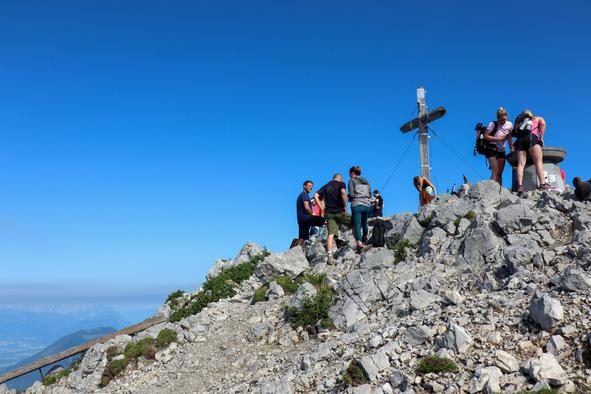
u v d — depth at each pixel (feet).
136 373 45.14
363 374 27.61
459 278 37.35
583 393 20.75
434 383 24.22
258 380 34.50
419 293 35.14
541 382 21.53
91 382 46.39
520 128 47.42
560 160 50.26
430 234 45.42
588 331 23.85
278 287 49.26
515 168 51.16
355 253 50.75
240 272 61.82
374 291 39.14
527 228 39.29
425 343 28.40
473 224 41.83
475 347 26.12
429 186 57.77
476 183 48.42
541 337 25.22
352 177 51.75
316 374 30.73
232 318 48.08
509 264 34.86
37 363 53.78
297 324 40.45
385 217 58.08
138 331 58.59
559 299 27.71
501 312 28.81
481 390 22.72
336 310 39.45
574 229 37.81
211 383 37.65
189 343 46.60
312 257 55.72
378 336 31.09
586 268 30.37
